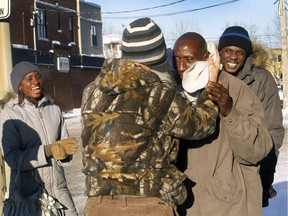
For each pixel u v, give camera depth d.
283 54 26.45
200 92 2.88
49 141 4.09
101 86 2.61
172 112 2.59
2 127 3.96
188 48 2.99
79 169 10.41
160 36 2.67
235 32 3.73
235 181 2.93
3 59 4.52
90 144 2.62
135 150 2.53
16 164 3.86
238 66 3.77
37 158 3.83
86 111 2.69
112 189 2.56
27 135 3.99
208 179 2.94
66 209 4.05
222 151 2.94
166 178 2.59
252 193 2.99
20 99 4.07
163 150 2.59
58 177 4.02
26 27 29.73
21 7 29.31
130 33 2.66
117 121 2.56
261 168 3.92
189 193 2.97
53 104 4.29
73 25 35.44
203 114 2.66
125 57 2.70
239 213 2.92
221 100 2.74
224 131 2.94
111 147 2.55
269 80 3.88
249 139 2.78
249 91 3.04
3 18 4.46
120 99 2.59
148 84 2.58
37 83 4.07
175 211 2.63
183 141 3.00
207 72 2.77
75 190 8.31
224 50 3.76
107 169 2.56
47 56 31.42
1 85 4.52
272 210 6.30
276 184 7.74
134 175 2.53
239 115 2.79
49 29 32.16
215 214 2.92
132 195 2.54
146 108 2.56
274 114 3.87
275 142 3.88
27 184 3.90
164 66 2.69
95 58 37.12
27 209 3.86
